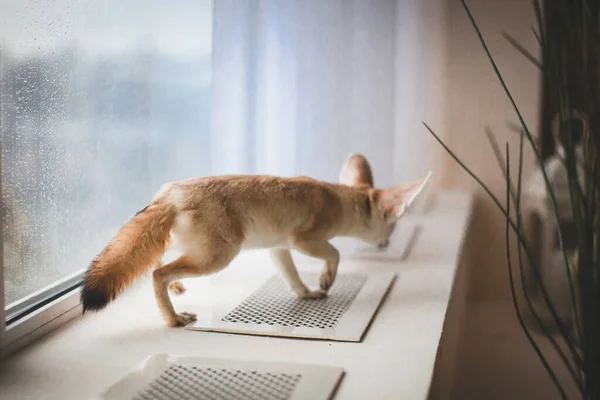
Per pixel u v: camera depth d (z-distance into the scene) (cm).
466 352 245
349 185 157
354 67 230
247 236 134
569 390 220
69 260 150
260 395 104
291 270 145
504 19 260
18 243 128
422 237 199
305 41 208
